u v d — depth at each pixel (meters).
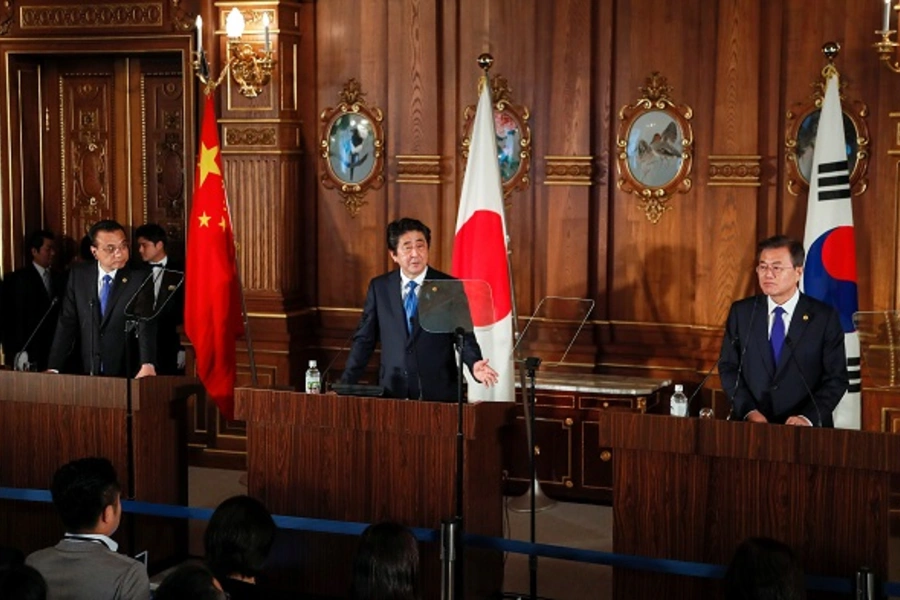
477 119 8.55
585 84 9.03
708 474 5.87
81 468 4.98
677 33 8.86
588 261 9.17
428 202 9.53
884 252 8.43
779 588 4.49
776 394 6.39
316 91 9.80
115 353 7.69
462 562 5.91
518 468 9.05
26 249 10.55
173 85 10.28
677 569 5.84
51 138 10.55
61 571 4.77
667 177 8.97
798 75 8.58
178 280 7.41
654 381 8.91
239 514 5.03
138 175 10.44
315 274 9.95
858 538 5.66
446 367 6.91
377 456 6.39
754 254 8.73
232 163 9.73
